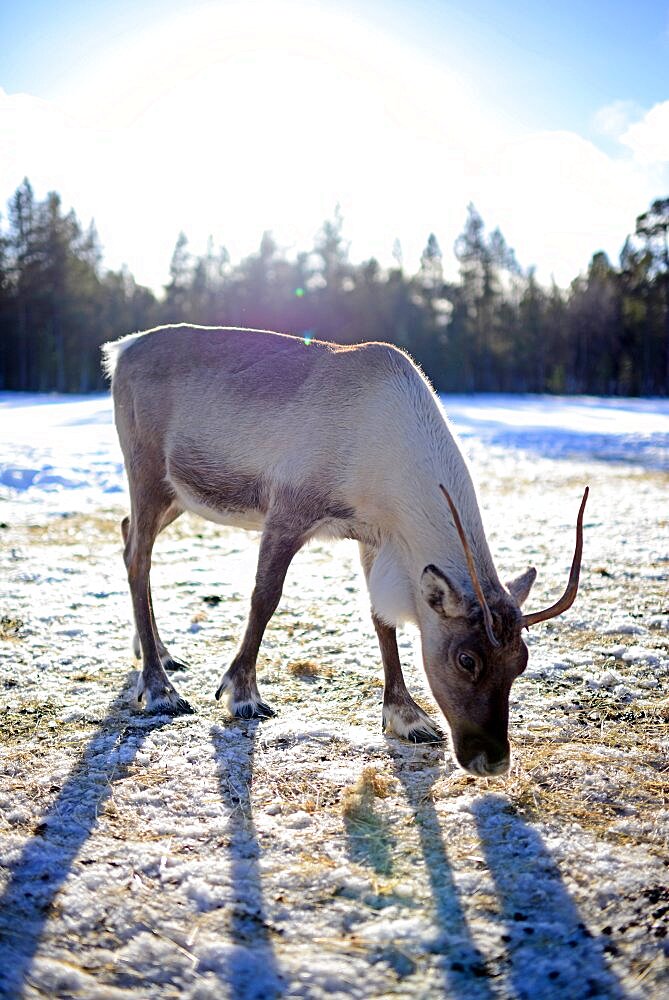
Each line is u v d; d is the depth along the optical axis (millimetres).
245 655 4078
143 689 4137
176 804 3076
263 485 4270
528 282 75375
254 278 66500
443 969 2178
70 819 2951
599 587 6383
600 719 3967
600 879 2602
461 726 3221
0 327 53938
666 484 12766
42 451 14289
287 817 2996
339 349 4309
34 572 6688
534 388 70312
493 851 2787
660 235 70062
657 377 68000
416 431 3877
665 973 2158
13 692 4219
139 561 4586
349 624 5516
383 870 2662
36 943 2250
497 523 9250
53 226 53375
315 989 2100
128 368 4734
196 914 2398
